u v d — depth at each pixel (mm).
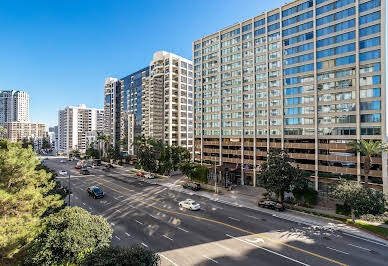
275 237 23016
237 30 56969
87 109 168750
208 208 33656
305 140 44531
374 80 37125
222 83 59906
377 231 24172
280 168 33625
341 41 40594
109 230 18422
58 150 176375
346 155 39250
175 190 46312
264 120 51000
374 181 36062
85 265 13523
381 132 36094
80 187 48844
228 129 58125
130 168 82250
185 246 20906
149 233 23953
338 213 31188
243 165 54344
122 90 113188
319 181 41906
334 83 41250
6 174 15258
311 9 44469
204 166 54594
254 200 38625
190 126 87438
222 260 18391
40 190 17625
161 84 85125
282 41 48500
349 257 18922
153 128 82000
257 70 52719
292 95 46719
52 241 15953
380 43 36562
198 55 66188
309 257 18891
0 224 13438
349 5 39750
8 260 14016
